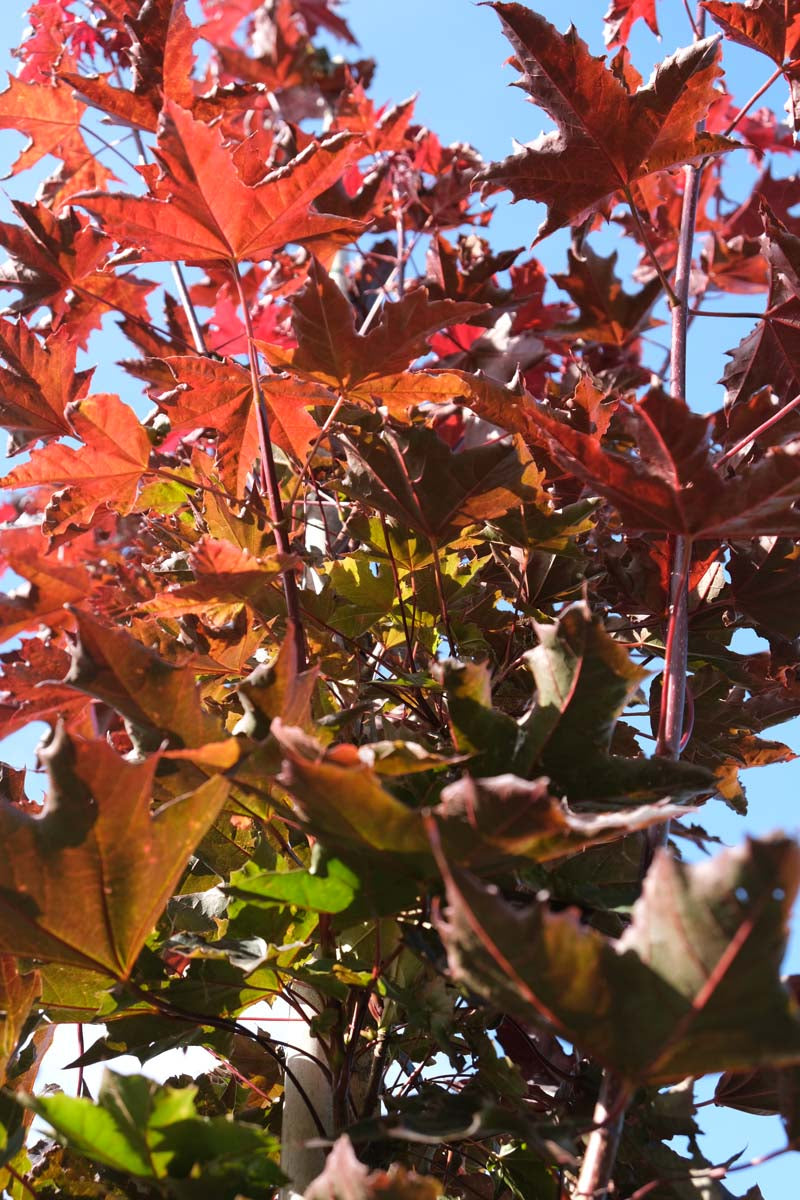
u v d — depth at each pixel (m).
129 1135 0.99
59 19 1.58
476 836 0.99
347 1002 1.12
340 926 1.03
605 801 1.04
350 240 1.19
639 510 1.08
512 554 1.24
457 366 1.55
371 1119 1.00
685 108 1.20
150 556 1.34
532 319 1.61
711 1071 0.93
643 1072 0.94
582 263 1.50
